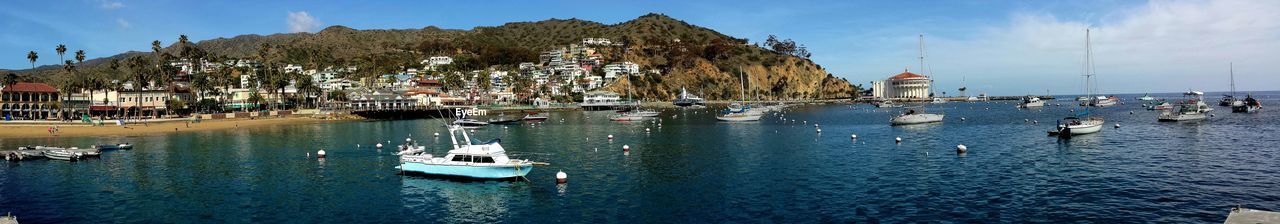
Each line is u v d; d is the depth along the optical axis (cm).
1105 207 4197
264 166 6675
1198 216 3938
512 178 5397
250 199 4853
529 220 4128
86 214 4406
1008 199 4484
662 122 15225
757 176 5669
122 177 5962
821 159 6831
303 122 16188
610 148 8431
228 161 7144
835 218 4031
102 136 11119
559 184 5300
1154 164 6022
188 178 5878
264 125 14725
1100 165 6016
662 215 4197
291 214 4347
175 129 12888
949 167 6069
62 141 10125
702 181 5444
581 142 9519
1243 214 3111
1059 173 5566
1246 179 5112
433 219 4178
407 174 5828
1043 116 16412
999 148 7694
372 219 4191
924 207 4288
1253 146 7462
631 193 4931
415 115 19050
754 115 15100
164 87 19800
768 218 4066
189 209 4531
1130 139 8525
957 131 10750
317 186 5366
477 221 4119
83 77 18838
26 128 12638
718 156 7269
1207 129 10156
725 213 4222
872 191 4856
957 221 3903
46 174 6162
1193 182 5012
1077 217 3950
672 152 7775
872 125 12950
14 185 5544
